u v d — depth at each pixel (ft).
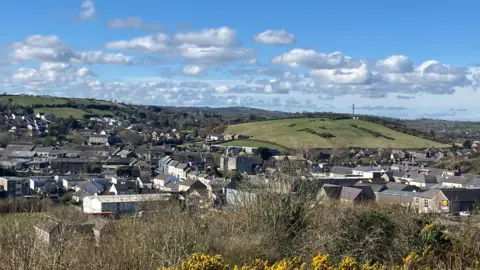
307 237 37.37
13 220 37.81
